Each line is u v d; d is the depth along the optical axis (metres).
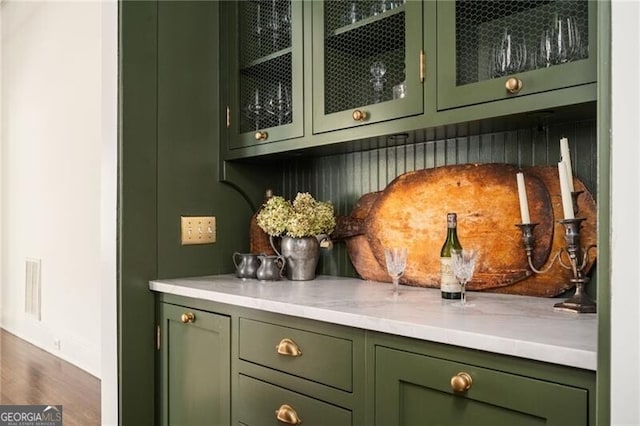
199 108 2.12
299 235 1.92
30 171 4.48
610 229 0.76
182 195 2.05
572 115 1.31
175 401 1.86
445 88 1.39
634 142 0.73
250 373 1.54
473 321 1.12
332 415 1.29
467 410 1.03
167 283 1.88
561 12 1.22
